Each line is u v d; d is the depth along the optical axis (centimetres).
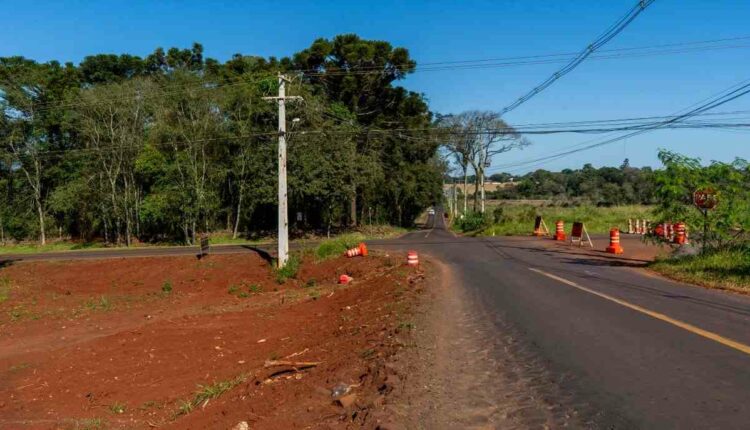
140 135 4256
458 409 505
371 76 4838
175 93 4072
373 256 2378
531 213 4703
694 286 1261
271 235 4412
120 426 757
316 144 4159
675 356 646
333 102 4769
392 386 569
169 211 4034
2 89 4281
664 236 1867
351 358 741
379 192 5575
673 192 1630
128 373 1051
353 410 522
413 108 5269
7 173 4653
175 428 668
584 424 460
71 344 1416
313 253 2638
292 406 585
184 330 1396
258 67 4916
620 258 2028
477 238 3522
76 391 968
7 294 2362
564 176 11600
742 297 1085
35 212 4759
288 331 1265
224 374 948
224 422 612
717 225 1600
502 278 1491
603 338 752
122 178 4434
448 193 12838
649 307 972
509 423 470
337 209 4984
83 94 4228
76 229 4891
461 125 6194
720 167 1616
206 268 2666
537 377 596
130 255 3183
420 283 1471
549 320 894
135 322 1709
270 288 2278
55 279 2745
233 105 4219
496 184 14638
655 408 485
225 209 4409
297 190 4031
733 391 519
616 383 559
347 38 4853
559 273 1548
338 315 1282
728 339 719
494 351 716
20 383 1059
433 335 818
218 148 4222
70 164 4569
